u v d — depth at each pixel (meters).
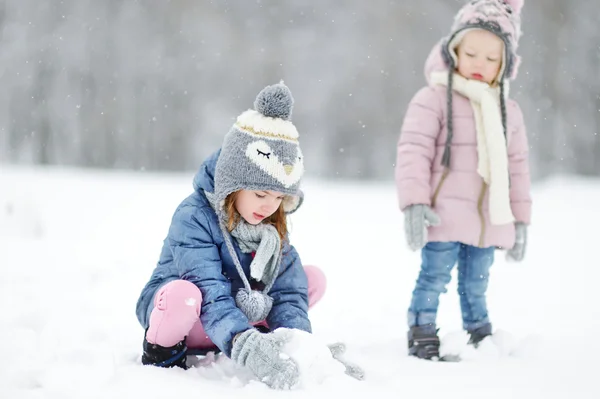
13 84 40.72
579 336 4.93
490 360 4.27
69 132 42.56
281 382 3.23
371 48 42.72
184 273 3.70
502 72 4.98
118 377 3.30
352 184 31.48
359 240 10.57
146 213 12.79
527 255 9.21
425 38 42.25
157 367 3.53
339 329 5.19
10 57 40.34
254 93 43.97
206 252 3.71
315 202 16.97
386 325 5.38
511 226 4.86
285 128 3.68
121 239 9.61
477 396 3.39
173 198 15.51
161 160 43.75
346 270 8.01
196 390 3.16
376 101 42.59
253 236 3.84
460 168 4.77
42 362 3.48
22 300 5.49
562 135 37.59
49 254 8.05
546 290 6.86
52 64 40.97
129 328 4.68
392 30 42.50
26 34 40.38
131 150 43.53
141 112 43.34
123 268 7.30
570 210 14.32
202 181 3.87
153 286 3.91
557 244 10.27
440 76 4.96
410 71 42.25
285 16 44.34
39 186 17.19
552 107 37.34
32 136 41.66
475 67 4.92
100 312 5.18
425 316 4.61
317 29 44.09
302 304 3.93
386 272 7.92
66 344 3.97
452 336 4.44
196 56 43.72
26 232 9.66
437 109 4.87
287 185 3.66
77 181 19.78
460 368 4.00
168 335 3.53
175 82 43.50
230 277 3.87
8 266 7.12
